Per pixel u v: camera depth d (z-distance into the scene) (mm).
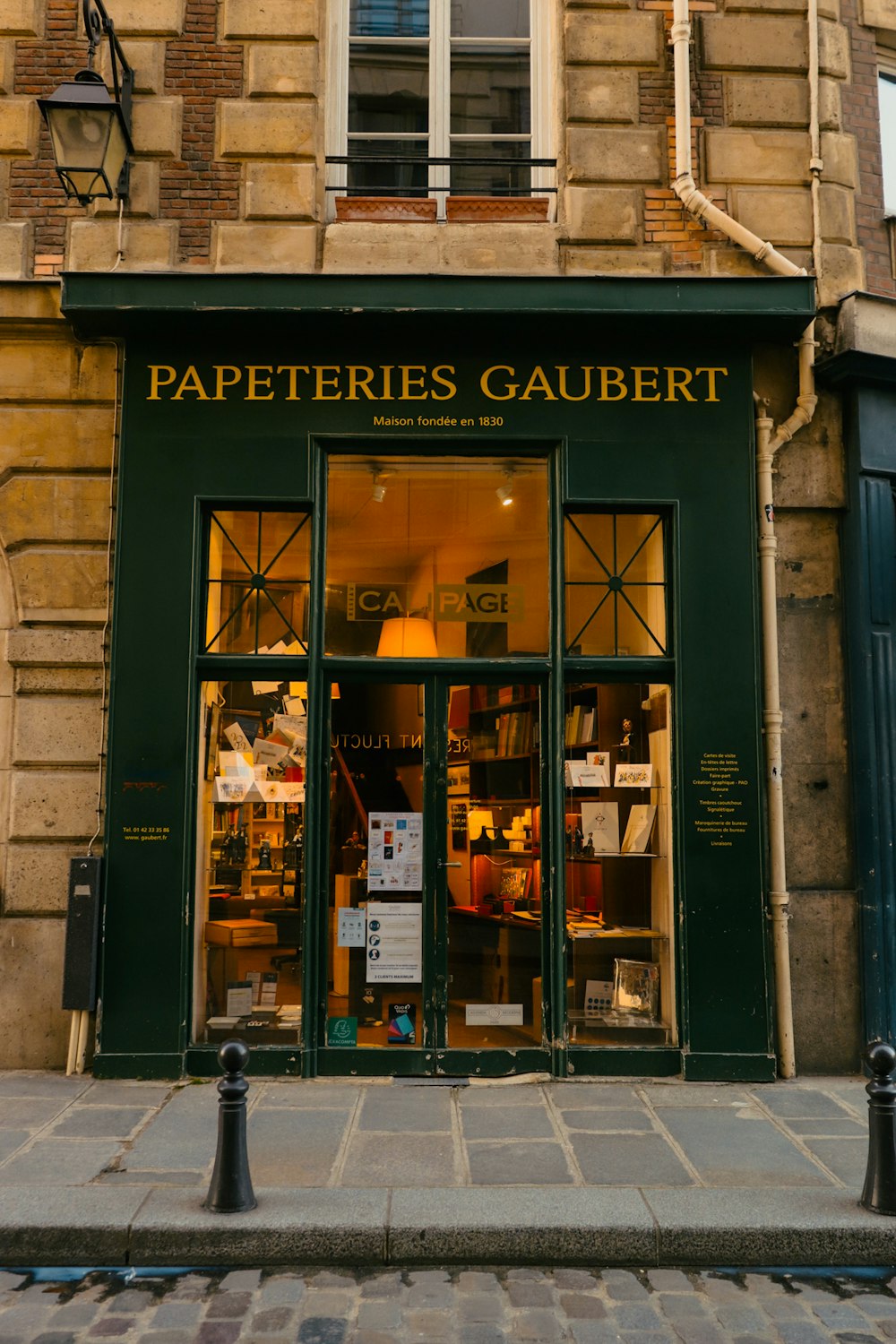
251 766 6902
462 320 6867
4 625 7012
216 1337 3848
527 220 7402
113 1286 4281
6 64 7340
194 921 6688
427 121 7641
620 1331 3902
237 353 7000
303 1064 6559
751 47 7488
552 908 6785
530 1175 5035
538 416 6992
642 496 6961
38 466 7055
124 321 6832
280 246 7164
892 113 7992
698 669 6828
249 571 7012
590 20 7391
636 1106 6090
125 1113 5875
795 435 7242
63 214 7219
